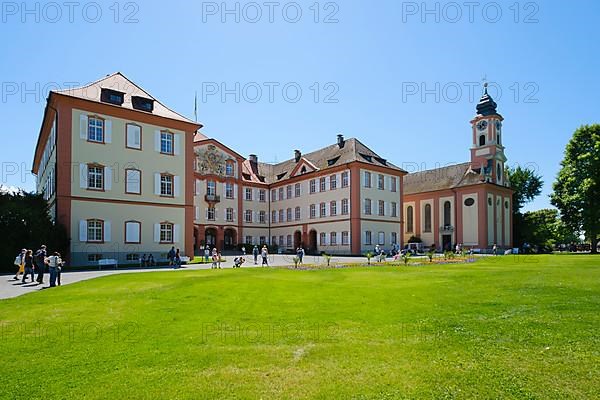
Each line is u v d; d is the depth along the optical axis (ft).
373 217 178.09
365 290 50.72
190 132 126.52
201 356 24.59
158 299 44.32
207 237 195.11
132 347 26.63
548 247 232.73
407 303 41.29
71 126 104.47
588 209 162.61
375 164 179.63
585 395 18.26
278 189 217.15
